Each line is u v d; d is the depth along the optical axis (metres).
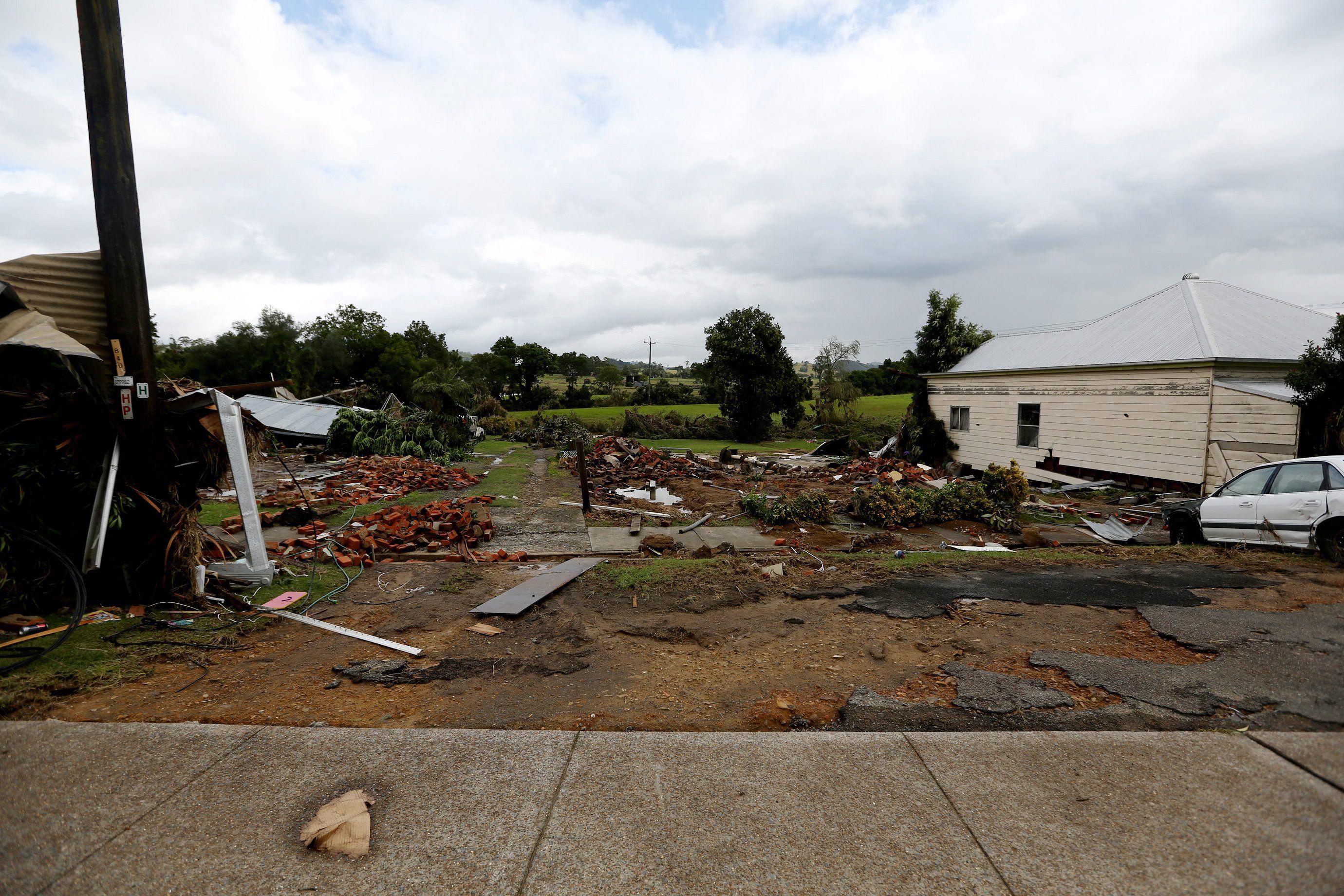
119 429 6.13
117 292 6.01
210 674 4.87
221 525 10.91
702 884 2.56
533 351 79.06
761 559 9.07
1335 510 7.90
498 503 14.49
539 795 3.17
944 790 3.16
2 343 5.27
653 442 37.28
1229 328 16.42
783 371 39.91
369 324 64.31
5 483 5.75
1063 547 10.76
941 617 6.07
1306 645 5.00
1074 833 2.81
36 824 2.96
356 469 17.83
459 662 5.18
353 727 3.99
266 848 2.82
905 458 24.88
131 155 5.99
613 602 6.70
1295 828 2.80
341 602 6.86
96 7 5.69
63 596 6.06
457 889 2.56
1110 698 4.18
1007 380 21.70
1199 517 9.93
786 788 3.20
